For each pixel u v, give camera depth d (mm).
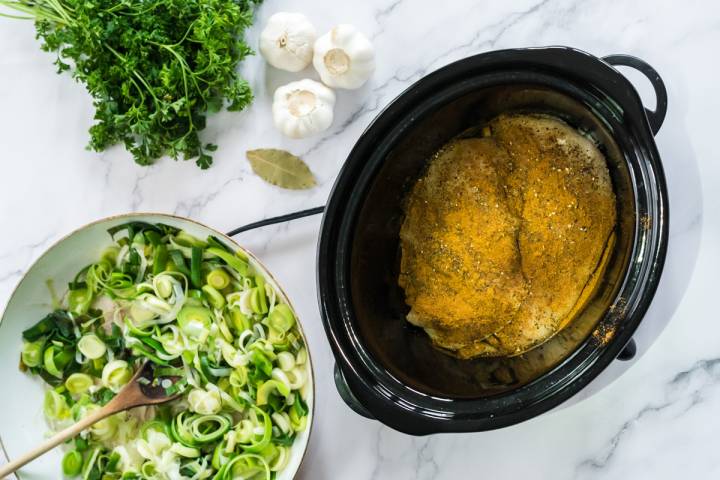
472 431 735
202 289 825
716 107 812
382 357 758
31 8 790
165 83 765
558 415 852
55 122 853
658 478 839
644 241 727
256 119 842
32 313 826
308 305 853
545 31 821
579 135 765
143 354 815
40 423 837
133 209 855
